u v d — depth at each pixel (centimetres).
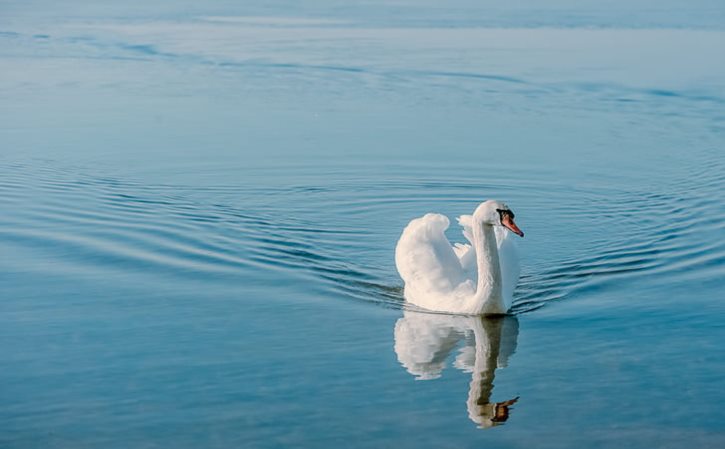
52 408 949
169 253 1441
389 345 1123
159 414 939
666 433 907
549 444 886
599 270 1385
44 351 1091
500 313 1225
